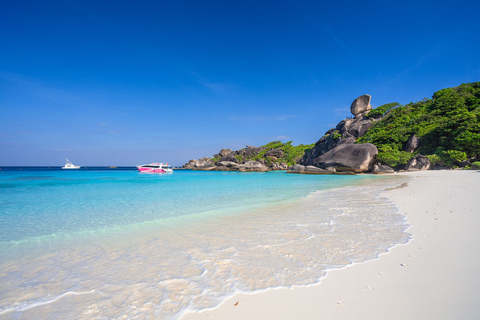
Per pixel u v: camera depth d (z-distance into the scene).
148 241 5.74
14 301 3.29
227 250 4.93
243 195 14.33
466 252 4.04
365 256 4.25
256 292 3.23
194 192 16.38
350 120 70.31
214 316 2.75
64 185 23.94
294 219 7.50
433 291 2.93
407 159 39.88
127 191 17.50
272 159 88.81
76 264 4.49
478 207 7.43
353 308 2.72
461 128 36.47
